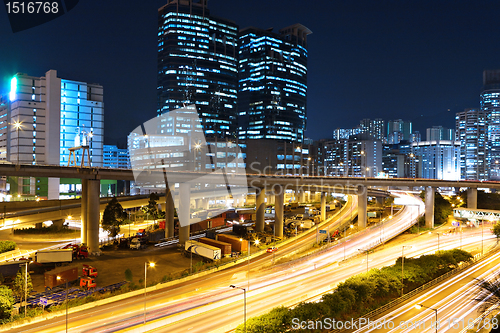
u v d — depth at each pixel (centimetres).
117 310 5069
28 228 10619
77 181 18425
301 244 9706
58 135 18725
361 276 5894
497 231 10319
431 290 6216
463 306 5447
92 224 8494
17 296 5353
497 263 8006
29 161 18050
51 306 5181
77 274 6500
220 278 6769
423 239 10825
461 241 10450
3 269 6297
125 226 12669
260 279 6669
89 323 4569
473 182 14762
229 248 8369
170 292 5934
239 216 13850
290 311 4484
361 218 12388
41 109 18525
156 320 4597
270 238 10481
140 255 8575
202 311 4991
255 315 4803
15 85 18275
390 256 8588
